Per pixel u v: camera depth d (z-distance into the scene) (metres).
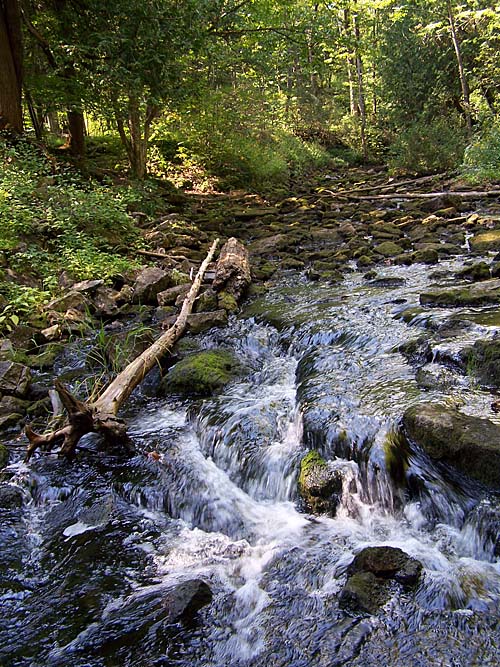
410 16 26.67
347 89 34.84
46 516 3.62
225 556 3.17
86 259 7.81
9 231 7.77
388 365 4.58
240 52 16.62
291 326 5.93
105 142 18.62
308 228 11.77
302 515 3.40
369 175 22.84
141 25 11.55
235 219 13.57
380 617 2.51
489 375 3.91
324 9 15.81
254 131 20.91
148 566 3.11
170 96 13.07
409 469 3.24
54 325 6.41
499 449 2.93
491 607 2.51
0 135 11.23
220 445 4.12
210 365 5.17
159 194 13.88
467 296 5.71
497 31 22.92
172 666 2.43
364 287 7.17
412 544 2.98
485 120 20.12
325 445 3.69
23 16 13.02
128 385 4.66
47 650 2.55
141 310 7.05
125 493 3.78
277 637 2.51
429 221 10.80
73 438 4.02
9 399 4.84
